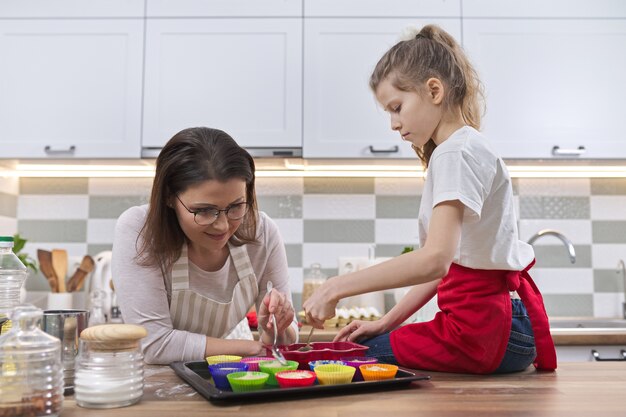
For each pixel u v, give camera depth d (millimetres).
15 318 789
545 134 2404
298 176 2811
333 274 2777
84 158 2406
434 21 2432
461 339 1157
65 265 2650
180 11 2439
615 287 2768
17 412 762
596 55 2432
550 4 2443
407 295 1439
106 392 852
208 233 1230
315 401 902
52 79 2418
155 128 2406
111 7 2441
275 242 1552
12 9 2439
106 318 2527
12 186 2758
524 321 1211
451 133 1218
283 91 2420
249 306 1547
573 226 2793
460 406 863
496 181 1151
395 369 1021
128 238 1400
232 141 1249
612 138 2408
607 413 819
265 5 2441
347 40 2434
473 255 1154
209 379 1093
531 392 968
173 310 1447
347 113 2414
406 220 2799
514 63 2424
